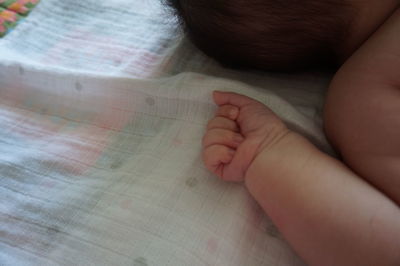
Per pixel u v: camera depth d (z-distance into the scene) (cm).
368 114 35
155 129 39
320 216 33
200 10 38
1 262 34
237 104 37
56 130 40
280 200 34
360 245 32
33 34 45
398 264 32
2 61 42
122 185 36
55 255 34
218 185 36
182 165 37
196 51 42
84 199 36
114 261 34
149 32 44
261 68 40
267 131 35
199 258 34
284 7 36
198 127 38
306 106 39
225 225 35
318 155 34
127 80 40
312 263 33
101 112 40
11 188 37
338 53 39
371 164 34
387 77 35
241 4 37
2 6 46
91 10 46
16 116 41
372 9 37
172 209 35
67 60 43
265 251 34
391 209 32
